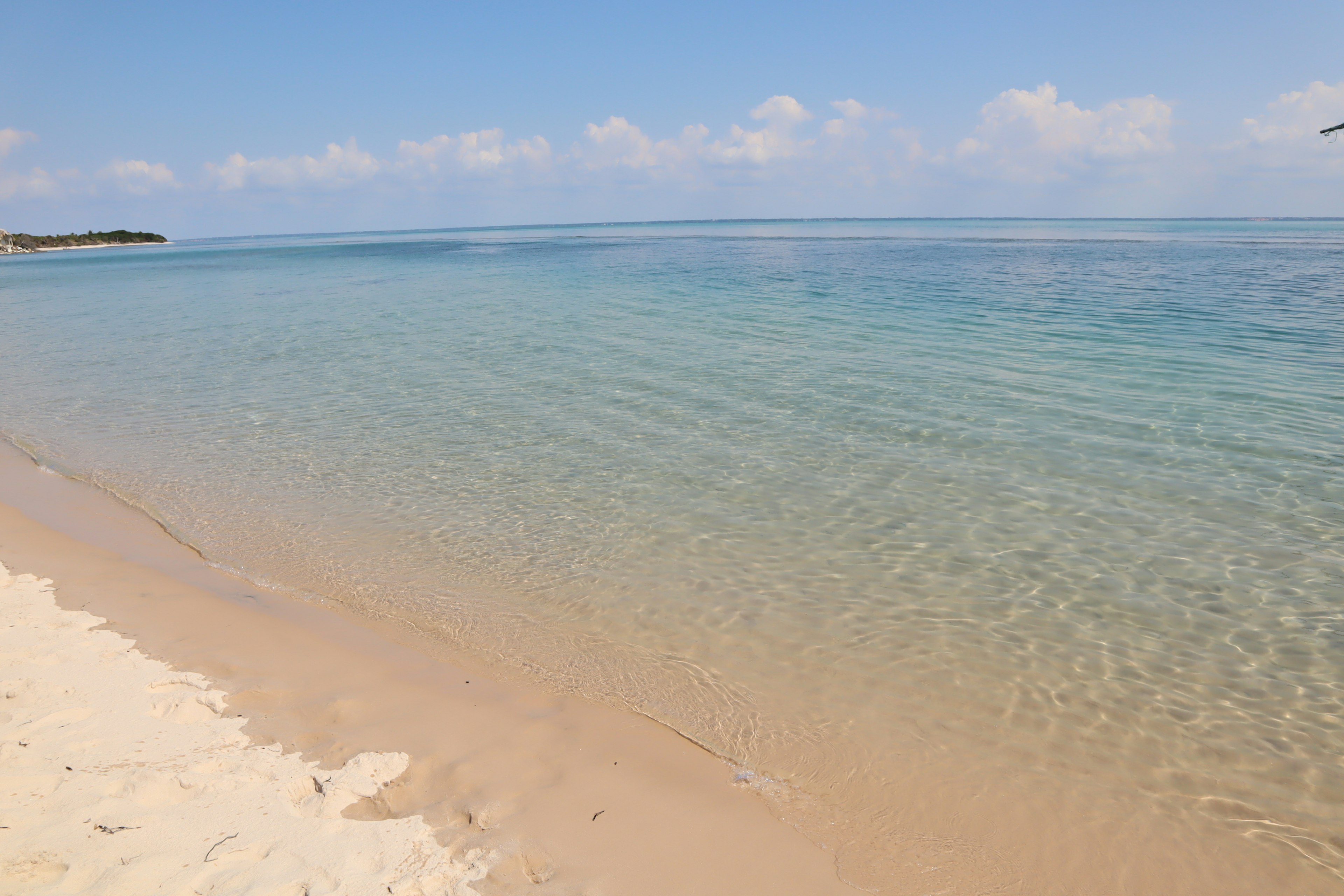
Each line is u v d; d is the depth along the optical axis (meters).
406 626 6.19
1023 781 4.46
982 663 5.66
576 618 6.32
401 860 3.53
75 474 9.89
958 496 8.66
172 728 4.54
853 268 38.75
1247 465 9.35
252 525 8.22
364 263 57.09
